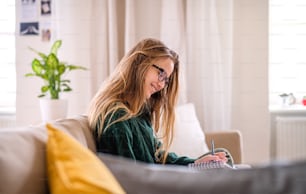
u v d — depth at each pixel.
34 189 0.82
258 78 2.78
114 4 2.66
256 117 2.79
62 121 1.21
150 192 0.80
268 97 2.78
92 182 0.74
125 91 1.40
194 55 2.69
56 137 0.86
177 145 2.15
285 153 2.81
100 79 2.69
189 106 2.43
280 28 2.99
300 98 3.01
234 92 2.79
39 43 2.78
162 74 1.47
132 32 2.66
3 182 0.75
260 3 2.75
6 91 3.07
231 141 2.33
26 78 2.77
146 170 0.86
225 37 2.67
